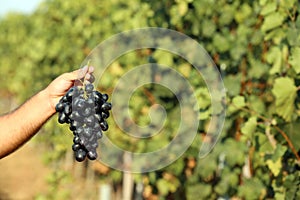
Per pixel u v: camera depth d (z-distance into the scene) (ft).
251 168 10.46
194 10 11.80
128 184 16.89
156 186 14.06
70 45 20.27
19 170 31.91
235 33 11.62
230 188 11.39
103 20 17.65
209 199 12.09
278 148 8.65
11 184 29.45
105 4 17.54
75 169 22.95
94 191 22.43
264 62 10.71
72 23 20.27
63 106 5.83
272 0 9.23
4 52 38.09
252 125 8.95
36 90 24.82
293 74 8.86
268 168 9.48
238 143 10.81
